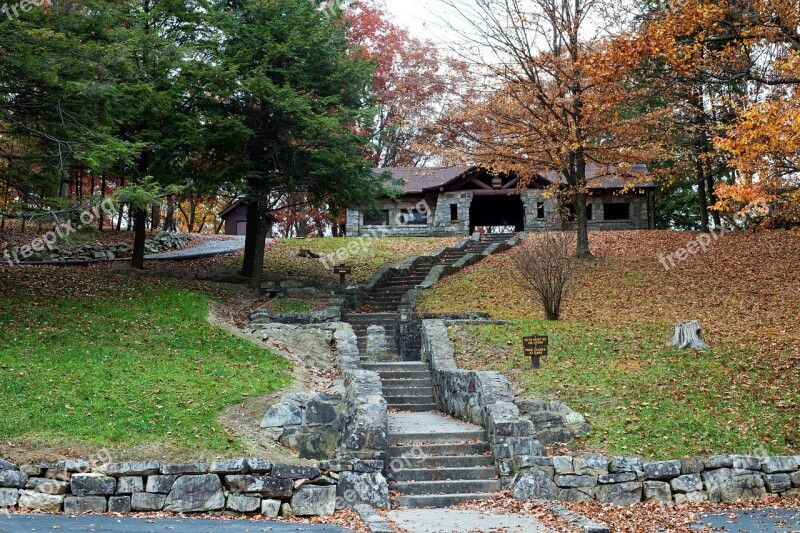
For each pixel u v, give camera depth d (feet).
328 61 81.30
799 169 53.67
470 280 85.25
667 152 88.38
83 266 91.09
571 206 130.21
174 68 73.61
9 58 52.19
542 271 66.28
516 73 81.51
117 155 60.44
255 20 80.79
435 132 87.71
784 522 33.42
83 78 57.31
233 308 71.05
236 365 51.31
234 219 150.71
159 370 48.24
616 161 86.43
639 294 74.84
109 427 38.83
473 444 41.60
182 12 78.13
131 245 103.14
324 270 97.19
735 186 52.44
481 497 37.42
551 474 37.99
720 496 37.86
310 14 81.35
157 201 59.77
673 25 49.49
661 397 45.55
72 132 58.18
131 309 61.05
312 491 36.01
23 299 59.82
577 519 32.55
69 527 30.42
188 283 75.66
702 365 49.73
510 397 43.34
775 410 43.39
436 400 53.11
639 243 103.30
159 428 39.37
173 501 34.88
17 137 61.21
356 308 77.82
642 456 39.70
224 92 73.00
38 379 43.80
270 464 35.96
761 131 47.44
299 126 76.43
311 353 57.88
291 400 42.52
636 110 96.37
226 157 79.87
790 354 51.29
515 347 55.62
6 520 31.42
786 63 49.26
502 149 86.28
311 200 86.89
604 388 47.16
